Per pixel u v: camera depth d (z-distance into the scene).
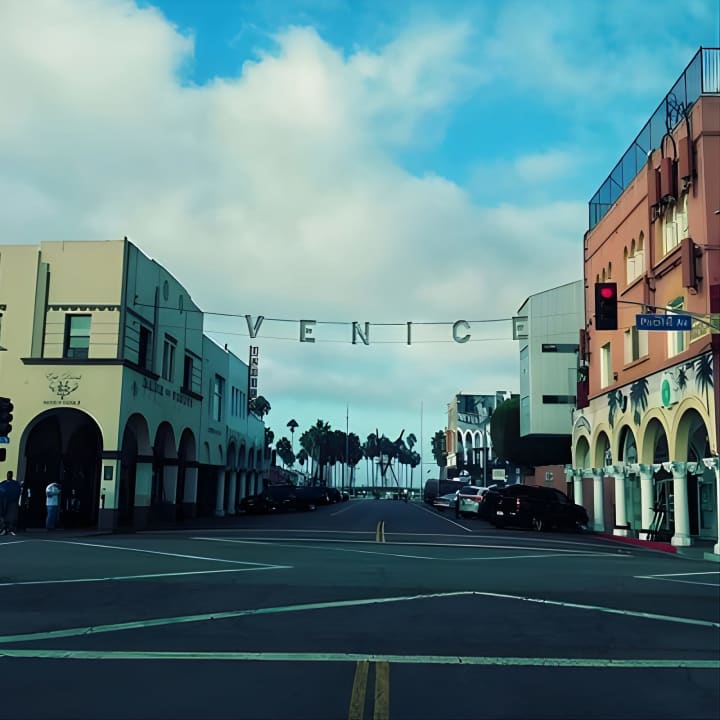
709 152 25.16
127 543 21.95
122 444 32.75
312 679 7.27
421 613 10.83
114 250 30.94
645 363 29.44
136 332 32.06
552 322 43.94
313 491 62.91
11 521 25.69
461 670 7.69
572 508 34.75
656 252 28.95
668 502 29.84
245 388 54.06
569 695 6.84
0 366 30.16
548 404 43.38
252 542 23.00
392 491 149.25
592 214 37.50
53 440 32.06
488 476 94.44
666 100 28.34
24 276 30.72
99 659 8.02
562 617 10.71
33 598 11.86
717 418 23.30
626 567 17.86
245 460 54.06
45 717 6.08
